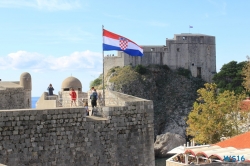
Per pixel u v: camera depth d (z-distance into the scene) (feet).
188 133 248.93
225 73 441.27
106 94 92.38
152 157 83.10
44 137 69.46
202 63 549.95
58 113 71.15
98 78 540.52
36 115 68.74
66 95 117.50
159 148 352.28
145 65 533.55
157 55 538.47
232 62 444.55
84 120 74.33
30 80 175.11
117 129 78.89
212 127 229.86
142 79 511.81
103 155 76.64
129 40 102.01
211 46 558.15
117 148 78.59
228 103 241.14
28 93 173.88
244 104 263.70
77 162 73.10
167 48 540.93
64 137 71.77
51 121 70.38
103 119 77.41
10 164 65.87
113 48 99.19
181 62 544.62
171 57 542.57
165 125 494.18
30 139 67.97
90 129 75.25
